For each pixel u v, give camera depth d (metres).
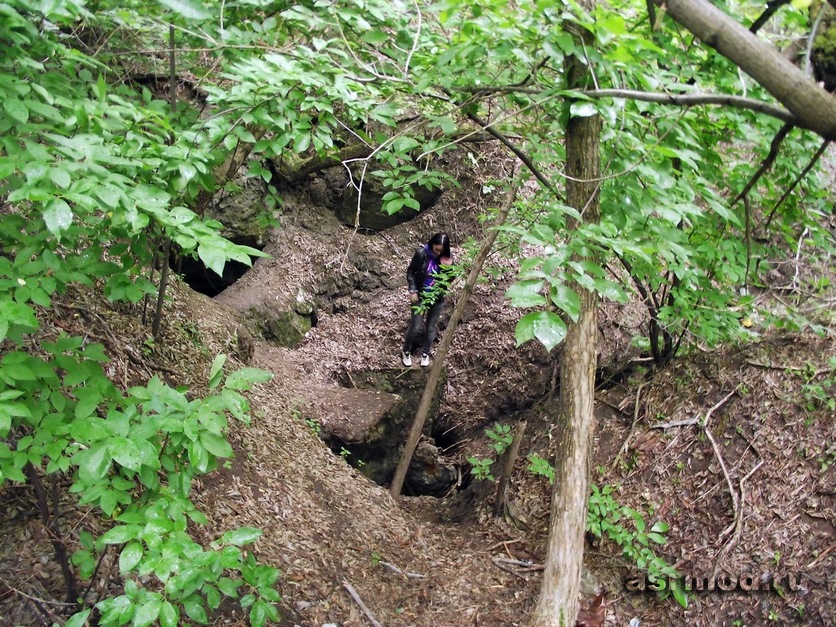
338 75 2.99
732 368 5.05
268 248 8.19
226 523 3.99
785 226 4.11
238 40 3.13
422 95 3.82
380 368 7.51
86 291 4.62
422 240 8.61
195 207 3.72
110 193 1.89
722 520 4.32
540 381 6.88
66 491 3.29
